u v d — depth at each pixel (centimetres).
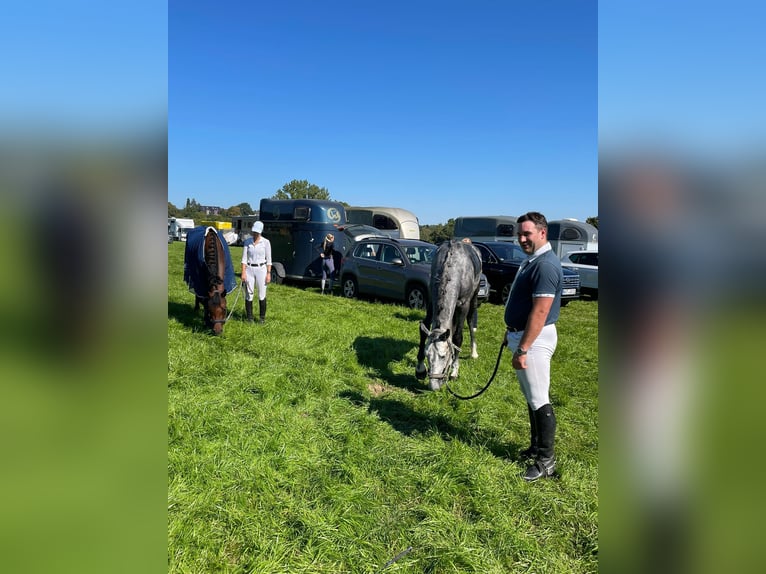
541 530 310
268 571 258
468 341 841
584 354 802
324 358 644
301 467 367
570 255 1667
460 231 2331
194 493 318
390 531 298
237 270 1838
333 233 1449
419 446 408
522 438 446
